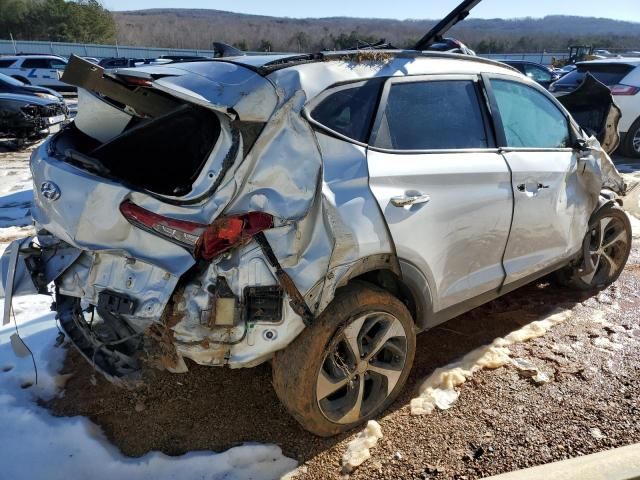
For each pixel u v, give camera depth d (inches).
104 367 98.3
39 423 109.1
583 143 150.2
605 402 117.2
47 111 467.8
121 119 125.8
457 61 129.0
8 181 331.3
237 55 126.9
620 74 369.4
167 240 90.0
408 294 112.3
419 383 123.5
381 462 100.9
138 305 90.2
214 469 99.0
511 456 102.5
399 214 103.0
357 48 130.1
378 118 107.4
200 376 125.5
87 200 91.2
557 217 142.9
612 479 93.7
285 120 94.7
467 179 116.3
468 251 119.8
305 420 100.5
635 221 235.6
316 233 93.1
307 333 96.3
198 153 116.9
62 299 108.7
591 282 169.8
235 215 89.7
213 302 89.6
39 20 2329.0
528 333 143.3
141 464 99.5
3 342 135.6
